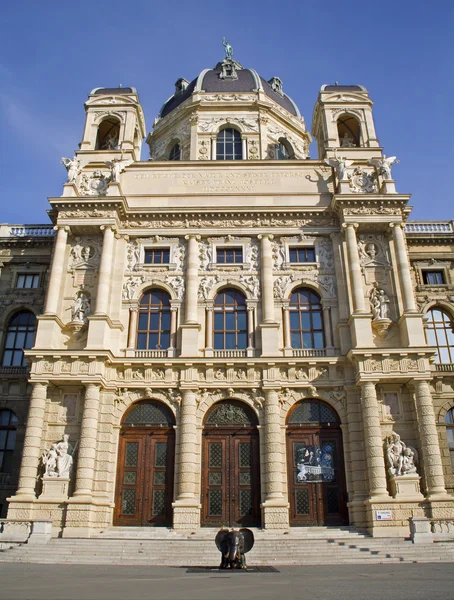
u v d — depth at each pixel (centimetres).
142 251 3841
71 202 3762
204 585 1384
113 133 4681
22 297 4156
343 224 3738
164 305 3728
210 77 5231
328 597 1115
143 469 3266
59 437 3244
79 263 3734
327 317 3628
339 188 3909
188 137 4859
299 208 3869
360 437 3247
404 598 1089
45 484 3066
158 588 1301
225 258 3847
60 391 3344
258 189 4062
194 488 3150
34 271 4259
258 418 3322
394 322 3516
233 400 3403
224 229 3869
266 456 3212
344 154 4169
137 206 3972
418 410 3197
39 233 4444
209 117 4844
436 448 3105
